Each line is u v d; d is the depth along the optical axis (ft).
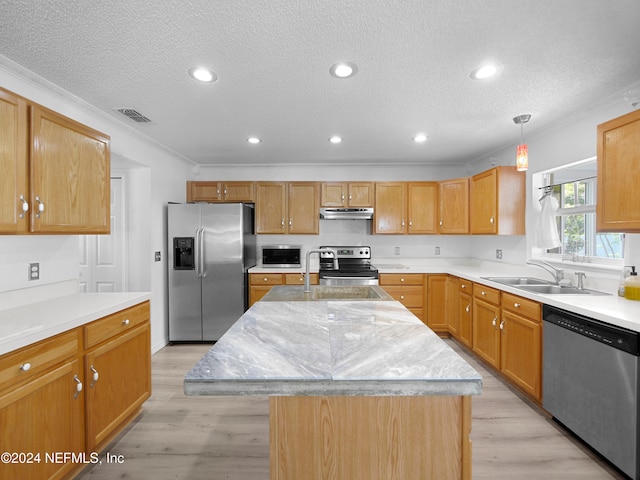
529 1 4.36
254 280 12.66
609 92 7.09
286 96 7.30
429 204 13.56
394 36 5.12
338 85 6.77
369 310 5.48
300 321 4.80
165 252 11.90
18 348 4.19
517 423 6.91
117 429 6.55
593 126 8.07
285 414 3.41
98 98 7.32
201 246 11.83
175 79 6.46
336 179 14.55
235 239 11.96
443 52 5.56
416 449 3.40
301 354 3.48
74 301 6.42
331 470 3.41
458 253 14.65
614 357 5.21
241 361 3.28
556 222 9.50
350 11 4.54
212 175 14.51
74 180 6.10
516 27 4.90
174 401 7.89
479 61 5.85
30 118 5.23
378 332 4.26
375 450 3.41
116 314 6.17
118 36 5.05
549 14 4.61
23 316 5.24
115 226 10.85
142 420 7.11
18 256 6.10
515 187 10.48
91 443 5.43
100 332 5.72
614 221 6.02
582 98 7.38
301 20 4.72
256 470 5.62
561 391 6.39
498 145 11.32
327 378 2.91
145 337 7.15
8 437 4.08
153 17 4.61
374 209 13.73
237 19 4.68
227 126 9.31
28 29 4.85
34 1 4.25
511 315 8.07
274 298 6.63
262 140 10.73
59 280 6.97
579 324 5.90
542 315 6.94
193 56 5.65
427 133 9.95
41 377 4.54
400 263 14.65
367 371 3.05
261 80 6.54
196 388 2.89
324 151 12.17
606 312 5.49
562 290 8.21
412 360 3.32
